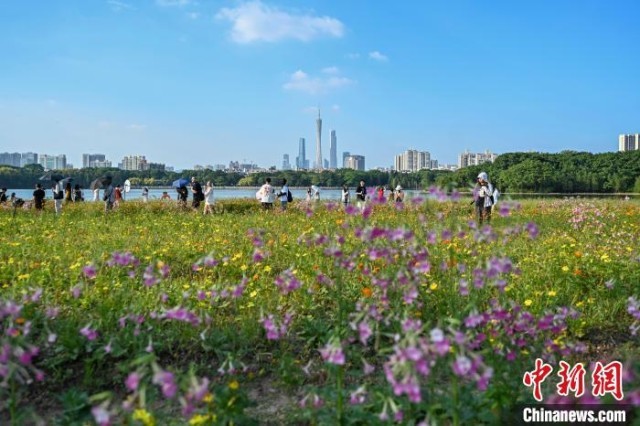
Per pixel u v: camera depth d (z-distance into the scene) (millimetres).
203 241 10555
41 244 10289
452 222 6406
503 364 4090
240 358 4859
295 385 4418
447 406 3398
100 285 6547
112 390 4324
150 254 9102
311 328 5289
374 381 4332
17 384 4203
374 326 4570
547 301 5895
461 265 5582
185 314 4598
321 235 5719
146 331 5051
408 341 2764
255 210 20922
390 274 5242
